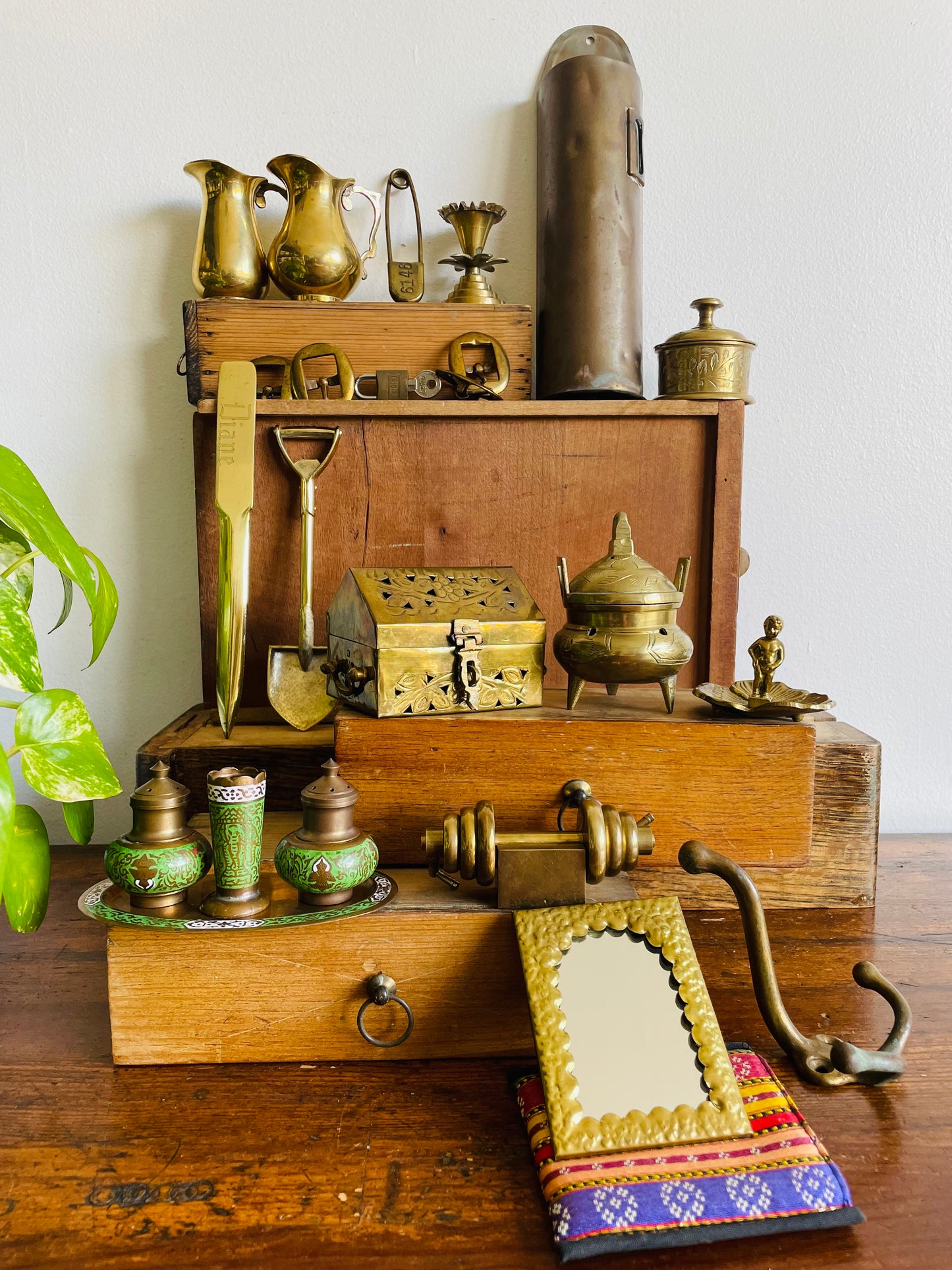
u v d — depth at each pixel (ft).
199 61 4.79
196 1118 2.56
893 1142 2.46
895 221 5.08
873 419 5.17
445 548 4.62
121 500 4.92
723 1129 2.38
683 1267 2.04
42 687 3.07
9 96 4.69
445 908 2.90
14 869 3.23
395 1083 2.76
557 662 4.72
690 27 4.94
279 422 4.45
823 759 3.93
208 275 4.46
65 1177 2.30
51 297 4.80
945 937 3.70
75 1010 3.14
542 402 4.48
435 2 4.84
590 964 2.72
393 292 4.67
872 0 4.97
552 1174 2.25
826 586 5.25
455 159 4.94
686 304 5.08
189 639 5.01
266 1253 2.06
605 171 4.54
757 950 2.86
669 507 4.66
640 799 3.64
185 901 2.95
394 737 3.54
